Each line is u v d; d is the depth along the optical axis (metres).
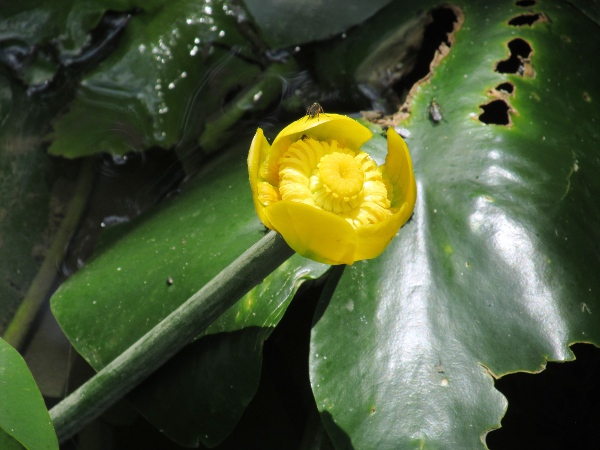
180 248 0.60
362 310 0.56
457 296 0.56
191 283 0.58
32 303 0.63
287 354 0.59
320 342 0.56
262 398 0.59
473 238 0.57
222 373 0.56
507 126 0.59
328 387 0.55
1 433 0.52
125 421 0.59
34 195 0.65
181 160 0.65
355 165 0.51
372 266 0.57
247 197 0.60
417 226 0.57
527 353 0.55
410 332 0.55
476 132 0.59
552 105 0.60
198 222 0.60
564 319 0.55
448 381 0.54
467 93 0.60
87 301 0.60
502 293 0.56
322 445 0.56
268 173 0.52
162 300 0.58
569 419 0.58
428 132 0.60
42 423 0.53
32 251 0.64
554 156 0.59
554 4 0.64
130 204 0.65
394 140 0.51
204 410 0.56
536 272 0.56
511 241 0.56
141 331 0.58
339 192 0.51
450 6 0.65
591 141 0.60
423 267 0.56
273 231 0.52
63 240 0.65
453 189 0.58
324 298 0.56
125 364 0.56
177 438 0.56
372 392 0.54
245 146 0.65
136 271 0.60
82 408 0.57
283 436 0.58
